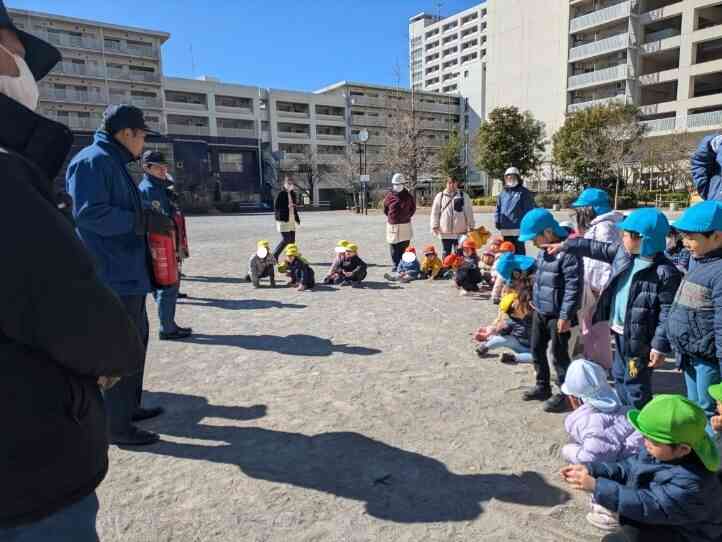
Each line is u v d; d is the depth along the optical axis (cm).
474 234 912
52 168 131
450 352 513
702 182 411
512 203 801
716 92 3972
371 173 5822
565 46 4641
